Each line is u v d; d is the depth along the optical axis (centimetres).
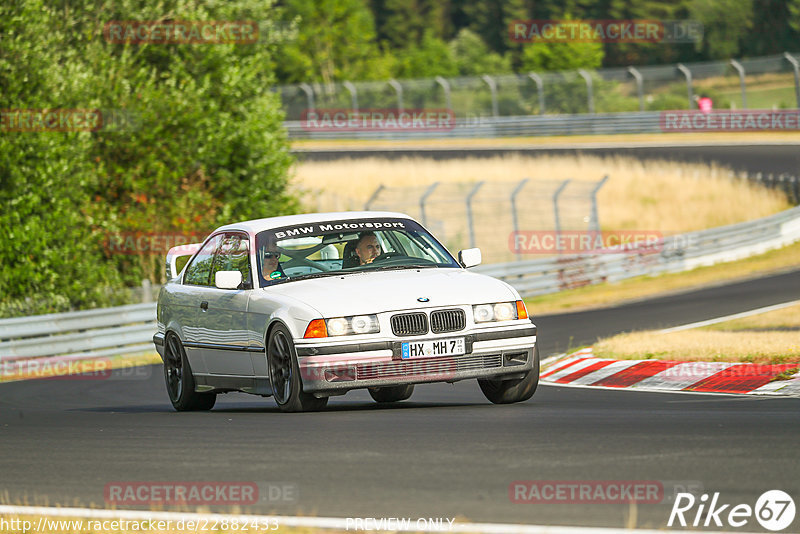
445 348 2577
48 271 6569
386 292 2622
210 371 3017
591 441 1970
